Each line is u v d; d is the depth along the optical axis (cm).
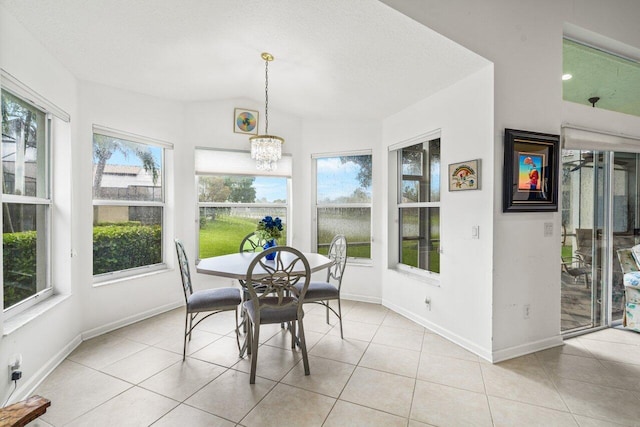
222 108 381
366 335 287
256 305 209
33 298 222
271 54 266
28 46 201
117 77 284
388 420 171
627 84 313
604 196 311
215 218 388
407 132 340
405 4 202
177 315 335
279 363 233
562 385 205
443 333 284
